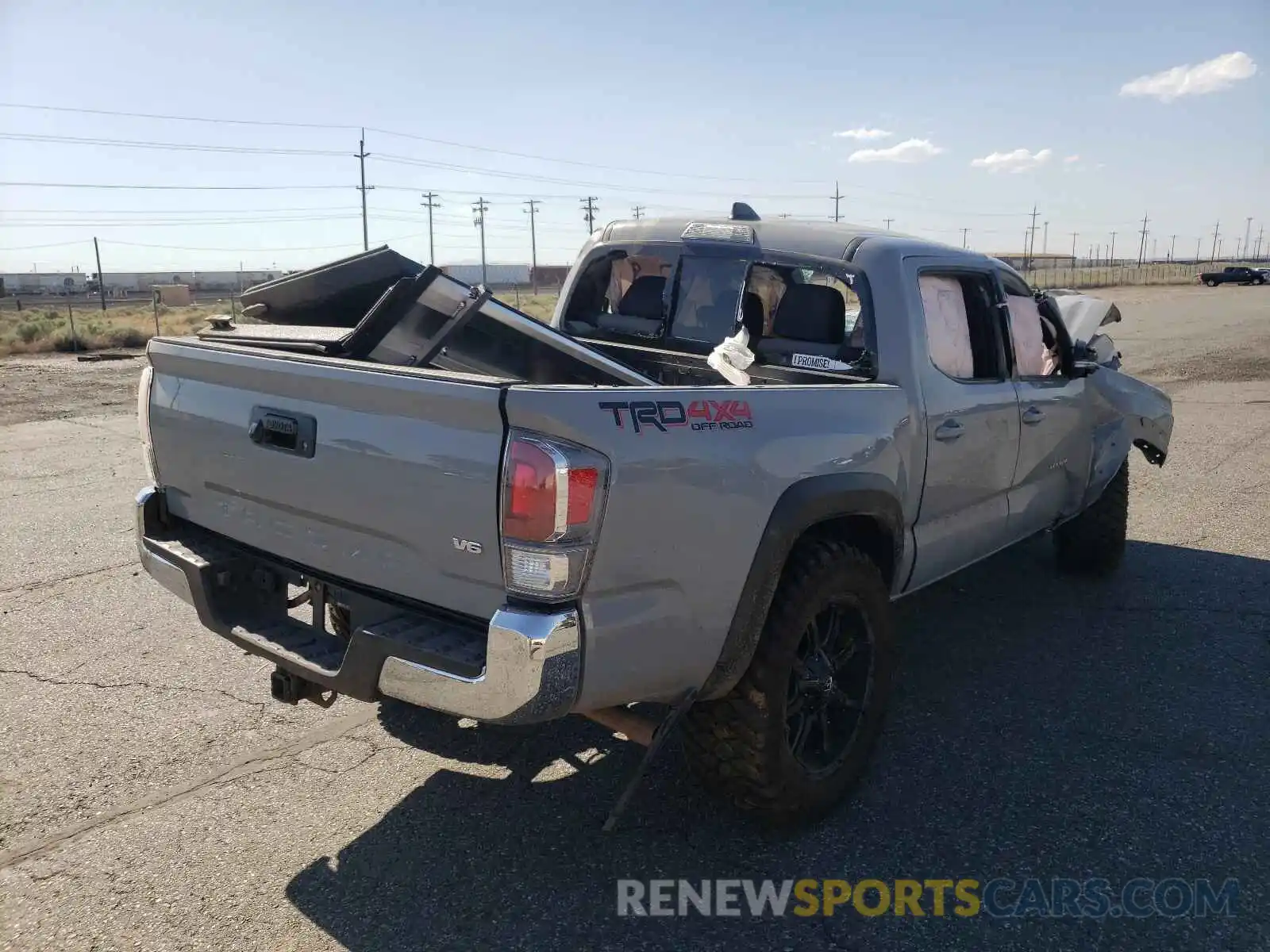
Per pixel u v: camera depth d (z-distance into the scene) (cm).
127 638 496
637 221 477
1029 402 459
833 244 403
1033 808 343
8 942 271
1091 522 579
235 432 313
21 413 1294
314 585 306
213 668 460
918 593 576
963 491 419
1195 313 3456
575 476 245
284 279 400
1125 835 326
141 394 358
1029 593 571
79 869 305
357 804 344
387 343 317
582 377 347
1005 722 409
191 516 348
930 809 343
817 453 319
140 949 269
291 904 289
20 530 696
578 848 318
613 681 266
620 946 272
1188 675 456
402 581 277
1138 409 568
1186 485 836
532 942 273
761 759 307
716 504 281
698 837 326
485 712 249
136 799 346
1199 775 365
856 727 346
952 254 427
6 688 437
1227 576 599
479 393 245
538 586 246
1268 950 271
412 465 263
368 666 269
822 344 402
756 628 297
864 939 275
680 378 445
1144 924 282
